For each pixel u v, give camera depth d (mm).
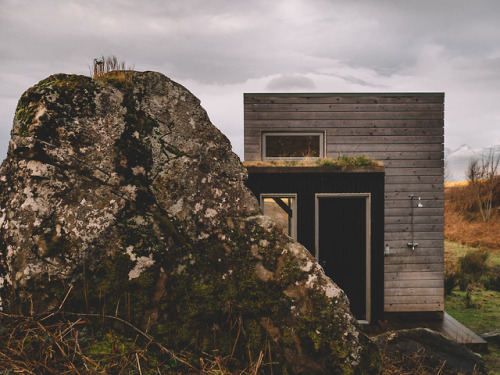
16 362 1166
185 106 1856
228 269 1648
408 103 6965
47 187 1489
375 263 6242
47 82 1626
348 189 6238
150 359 1363
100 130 1634
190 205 1718
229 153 1898
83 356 1233
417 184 6969
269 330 1559
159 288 1520
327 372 1495
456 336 5508
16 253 1427
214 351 1502
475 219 18234
